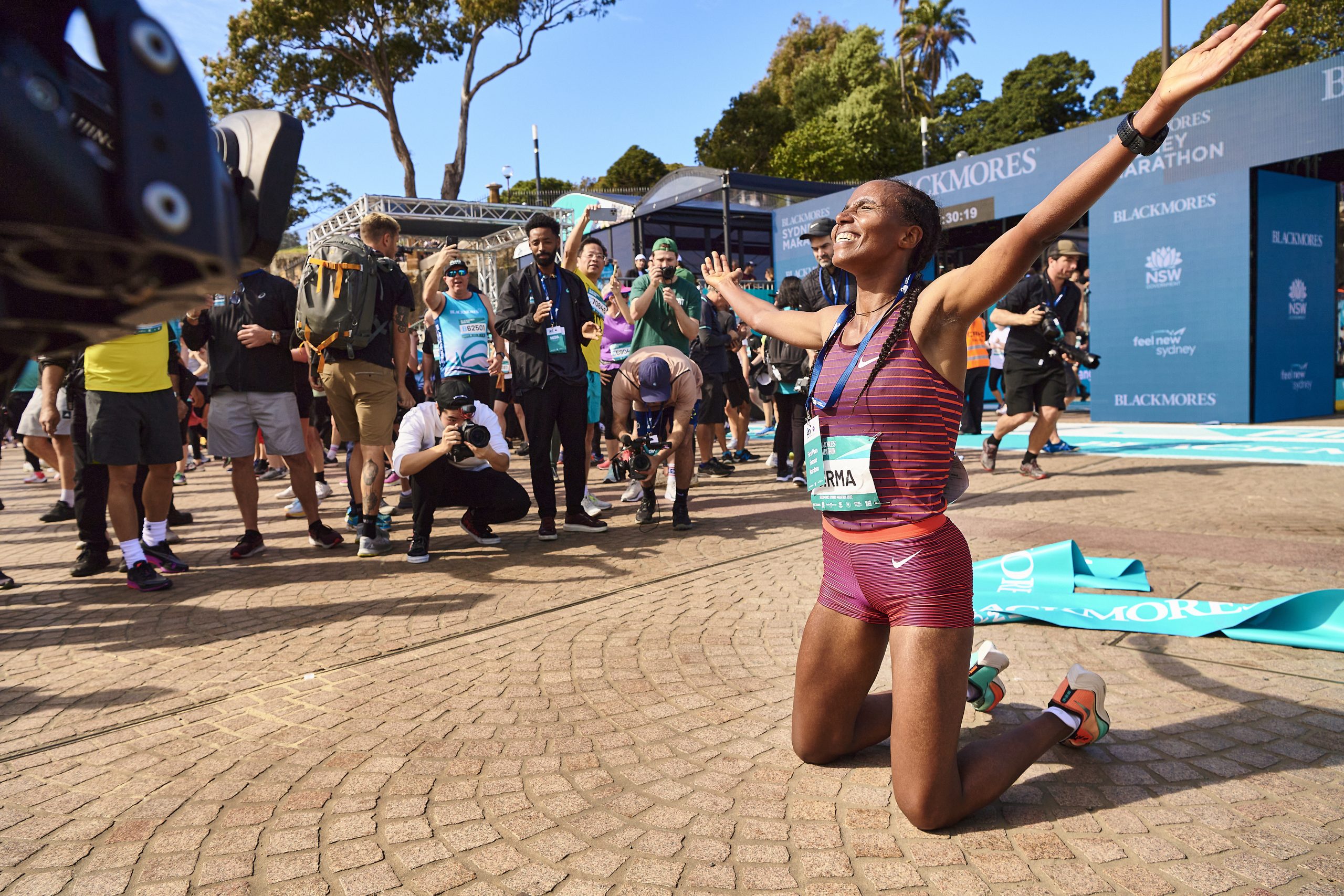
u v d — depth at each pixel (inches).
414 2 1146.7
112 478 178.7
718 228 875.4
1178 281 459.5
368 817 80.0
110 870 72.4
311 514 220.4
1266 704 97.8
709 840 74.1
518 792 84.0
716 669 118.3
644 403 216.5
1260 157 423.2
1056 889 65.3
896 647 72.5
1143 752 87.5
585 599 158.9
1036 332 275.9
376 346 204.8
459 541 225.8
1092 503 229.8
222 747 97.8
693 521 235.9
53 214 20.0
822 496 77.2
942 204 589.3
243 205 30.5
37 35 20.6
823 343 86.2
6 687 122.0
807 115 1739.7
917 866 69.0
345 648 134.3
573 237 226.1
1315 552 165.6
